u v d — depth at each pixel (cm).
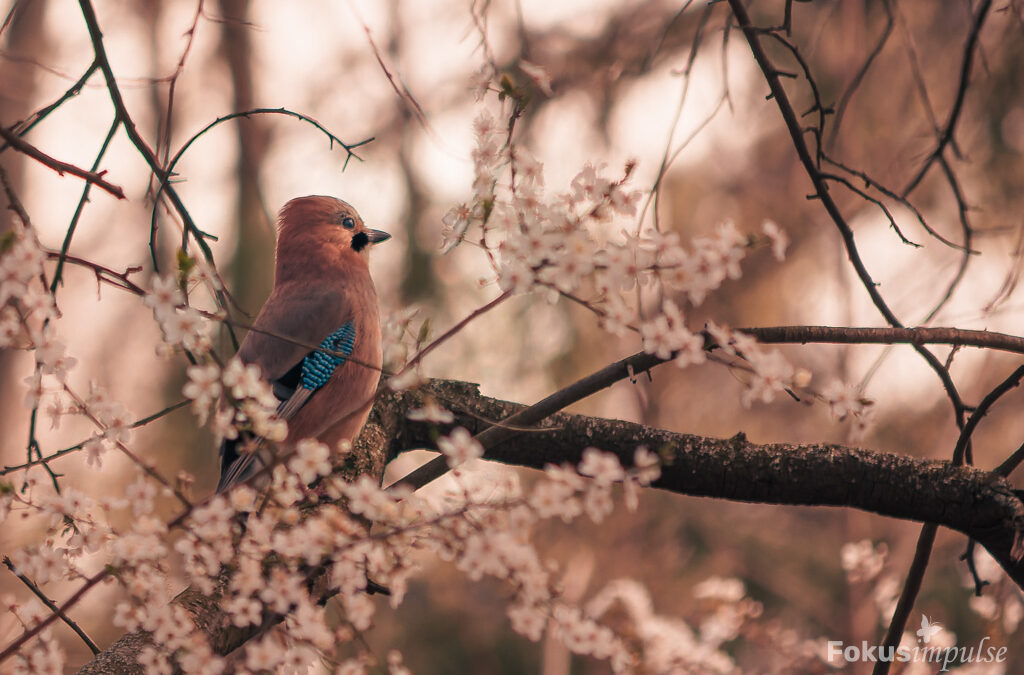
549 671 2100
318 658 387
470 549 367
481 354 1623
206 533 384
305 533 380
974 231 743
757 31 644
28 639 401
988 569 995
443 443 370
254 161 1922
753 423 2016
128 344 1820
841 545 2375
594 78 1347
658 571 2077
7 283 376
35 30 1658
